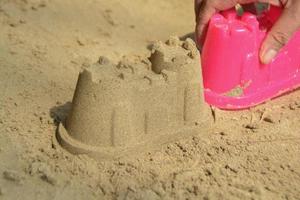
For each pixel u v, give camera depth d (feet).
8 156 2.99
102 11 4.47
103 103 2.97
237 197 2.90
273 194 2.93
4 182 2.87
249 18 3.41
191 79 3.13
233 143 3.21
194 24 4.61
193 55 3.15
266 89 3.51
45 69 3.67
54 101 3.38
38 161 2.98
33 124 3.19
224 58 3.37
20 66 3.64
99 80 2.96
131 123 3.03
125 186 2.90
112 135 3.01
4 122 3.17
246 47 3.37
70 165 2.97
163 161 3.06
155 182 2.93
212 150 3.15
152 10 4.71
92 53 3.96
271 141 3.25
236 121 3.38
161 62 3.11
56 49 3.92
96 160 3.01
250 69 3.42
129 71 3.07
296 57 3.59
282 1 3.48
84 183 2.91
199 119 3.22
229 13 3.48
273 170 3.06
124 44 4.17
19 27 4.04
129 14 4.56
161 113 3.10
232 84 3.42
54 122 3.21
